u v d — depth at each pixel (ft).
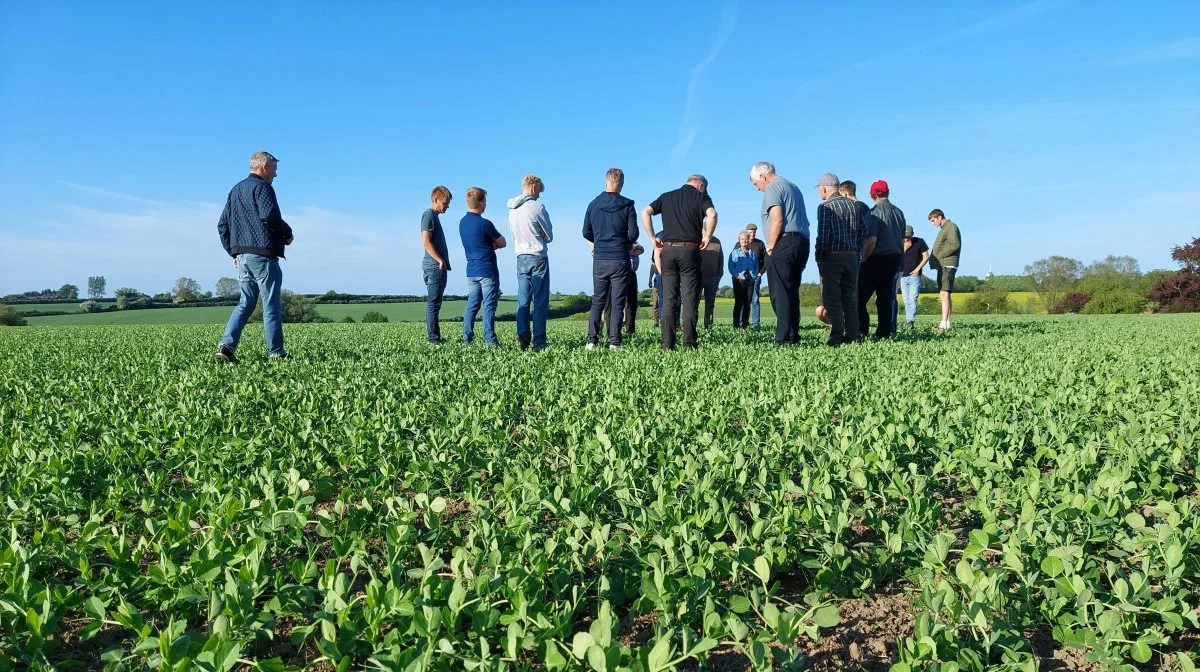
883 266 31.58
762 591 6.13
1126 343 27.76
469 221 29.91
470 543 6.71
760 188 28.30
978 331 37.37
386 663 4.75
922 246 40.11
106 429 12.21
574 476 8.94
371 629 5.22
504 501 8.54
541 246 28.76
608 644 4.67
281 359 23.67
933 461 10.28
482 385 16.85
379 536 7.69
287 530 7.43
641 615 6.07
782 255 27.53
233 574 6.12
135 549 7.00
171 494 9.07
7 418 13.52
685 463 9.77
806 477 8.53
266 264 23.66
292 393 15.92
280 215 23.68
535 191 28.66
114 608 6.08
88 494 9.18
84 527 7.25
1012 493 8.12
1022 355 22.47
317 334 45.57
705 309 40.93
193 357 24.94
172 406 14.30
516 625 5.01
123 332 48.73
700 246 26.84
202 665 4.58
